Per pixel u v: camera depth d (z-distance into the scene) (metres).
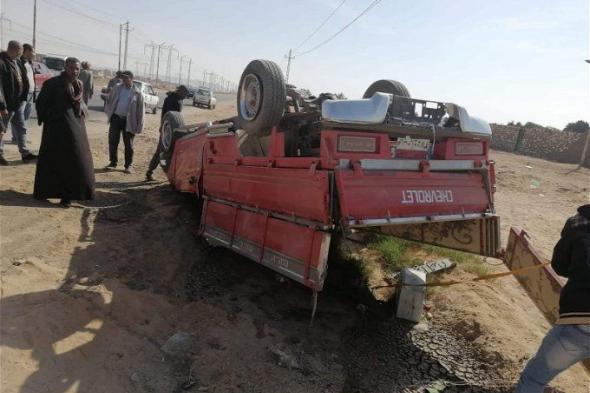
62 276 4.75
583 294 3.25
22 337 3.63
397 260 6.77
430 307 5.66
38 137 11.73
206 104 41.06
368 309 5.51
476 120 5.20
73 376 3.45
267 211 5.00
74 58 6.40
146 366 3.79
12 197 6.64
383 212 4.36
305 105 5.86
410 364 4.55
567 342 3.28
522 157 33.00
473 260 7.17
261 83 5.04
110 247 5.70
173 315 4.68
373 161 4.39
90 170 6.76
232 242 5.56
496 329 5.06
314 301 4.27
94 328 4.03
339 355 4.54
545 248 9.05
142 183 9.03
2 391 3.11
